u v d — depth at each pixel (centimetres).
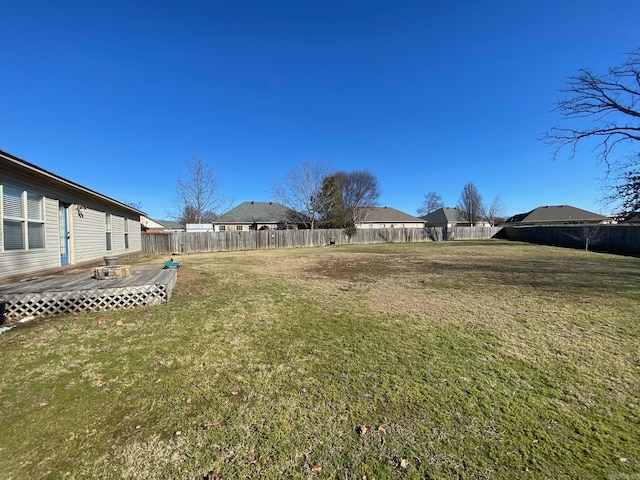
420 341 369
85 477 170
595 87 819
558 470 172
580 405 235
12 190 623
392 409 232
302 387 264
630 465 175
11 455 185
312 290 674
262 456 185
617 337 378
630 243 1694
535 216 4103
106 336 387
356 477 169
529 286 705
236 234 2092
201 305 541
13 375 283
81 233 930
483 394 251
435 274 905
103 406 236
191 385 268
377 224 3966
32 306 476
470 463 178
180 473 172
